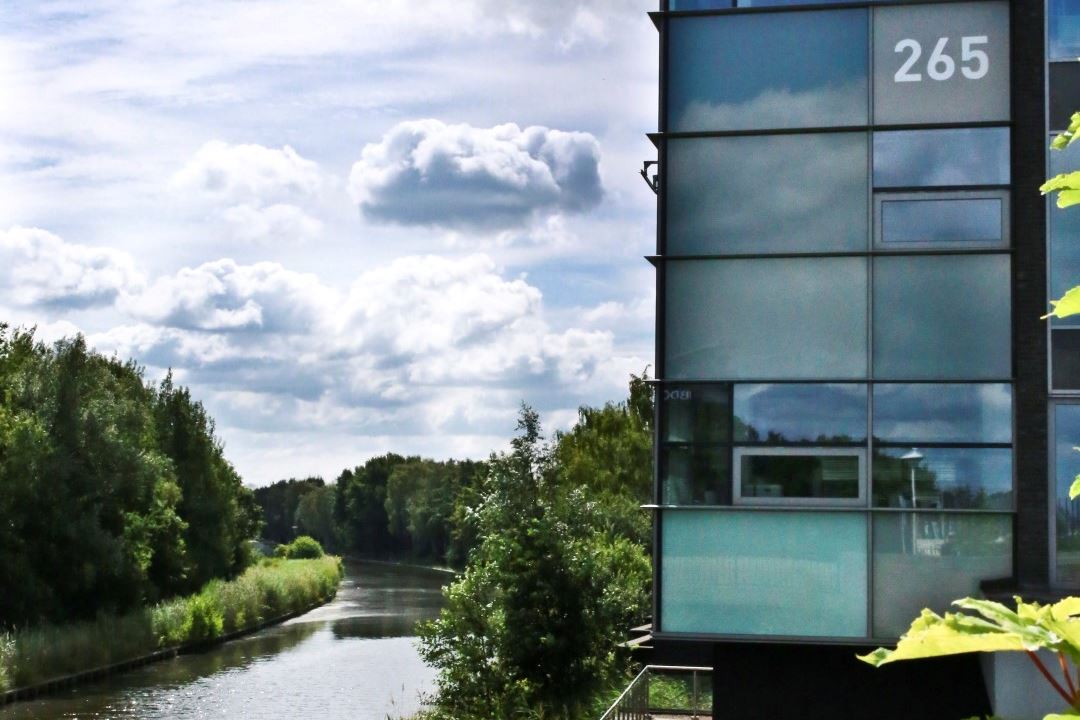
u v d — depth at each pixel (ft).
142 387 189.78
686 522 41.06
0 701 97.19
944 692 41.01
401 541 456.86
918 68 40.78
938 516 39.75
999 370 39.88
